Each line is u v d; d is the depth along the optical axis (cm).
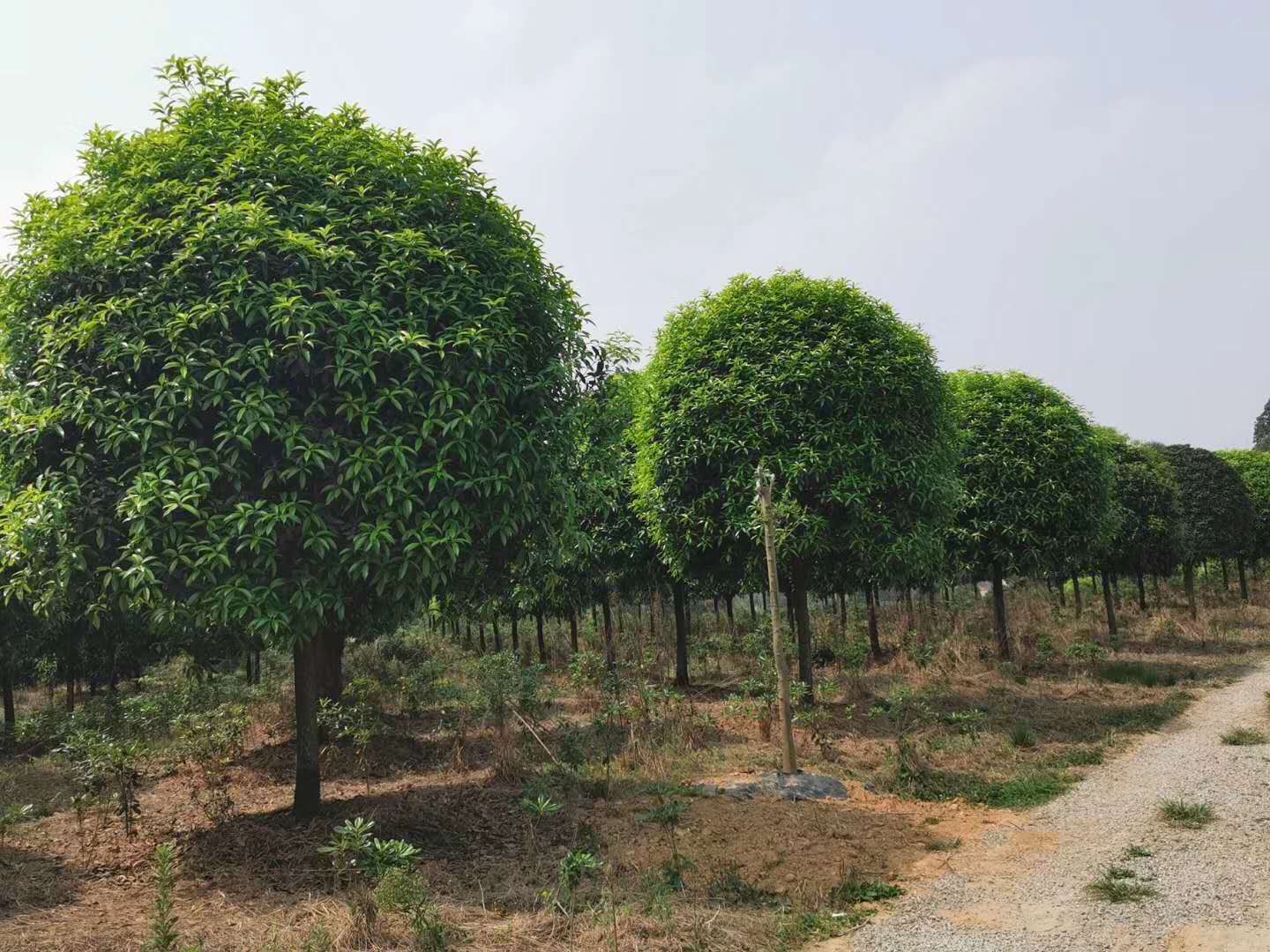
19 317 669
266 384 622
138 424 607
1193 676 1440
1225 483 2398
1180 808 704
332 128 717
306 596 603
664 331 1324
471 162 747
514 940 492
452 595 832
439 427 643
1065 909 527
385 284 651
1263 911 502
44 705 2156
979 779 852
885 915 533
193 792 850
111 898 596
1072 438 1564
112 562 640
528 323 739
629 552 1546
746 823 699
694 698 1447
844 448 1121
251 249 627
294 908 555
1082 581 3341
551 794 815
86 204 672
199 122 698
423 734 1187
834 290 1223
